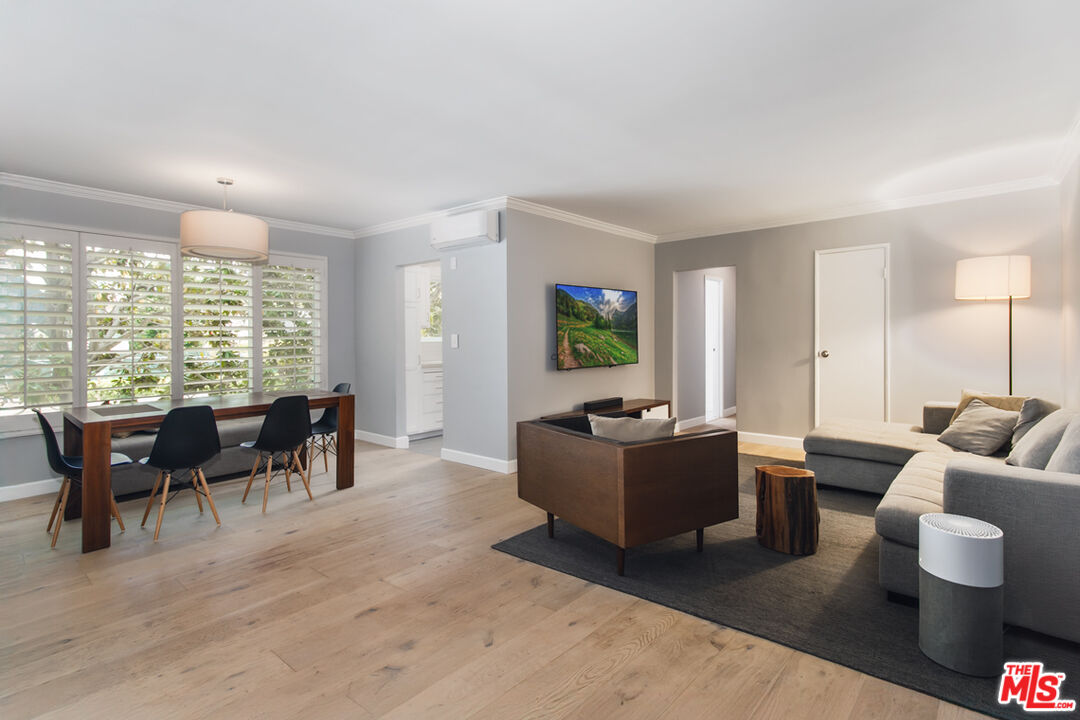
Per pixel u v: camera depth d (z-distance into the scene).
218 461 4.36
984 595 1.77
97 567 2.75
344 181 4.08
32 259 3.95
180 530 3.28
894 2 1.93
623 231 5.85
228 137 3.18
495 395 4.67
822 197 4.63
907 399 4.76
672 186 4.26
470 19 2.02
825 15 2.01
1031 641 2.00
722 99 2.72
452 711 1.67
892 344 4.83
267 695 1.75
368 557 2.86
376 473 4.62
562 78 2.49
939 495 2.44
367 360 5.96
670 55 2.30
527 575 2.63
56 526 3.16
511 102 2.74
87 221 4.22
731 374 7.95
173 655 1.98
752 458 5.00
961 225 4.46
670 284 6.27
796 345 5.39
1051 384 4.09
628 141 3.30
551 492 2.99
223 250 3.72
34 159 3.54
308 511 3.62
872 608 2.27
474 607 2.32
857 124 3.05
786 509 2.83
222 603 2.37
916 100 2.74
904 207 4.72
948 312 4.55
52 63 2.31
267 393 4.45
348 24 2.04
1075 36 2.15
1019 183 4.16
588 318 5.30
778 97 2.71
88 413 3.34
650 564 2.73
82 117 2.88
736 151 3.48
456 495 3.98
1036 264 4.14
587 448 2.69
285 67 2.37
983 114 2.91
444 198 4.60
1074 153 3.39
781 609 2.27
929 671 1.82
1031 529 1.95
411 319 6.20
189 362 4.76
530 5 1.93
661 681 1.80
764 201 4.74
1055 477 1.94
